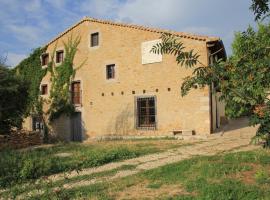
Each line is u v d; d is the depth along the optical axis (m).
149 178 8.87
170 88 20.86
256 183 7.43
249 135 17.98
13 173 9.73
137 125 22.00
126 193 7.62
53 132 26.28
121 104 22.88
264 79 2.67
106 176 9.70
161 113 21.06
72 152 14.66
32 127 27.59
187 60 3.12
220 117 25.25
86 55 24.98
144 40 22.14
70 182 9.06
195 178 8.23
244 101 2.69
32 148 17.69
